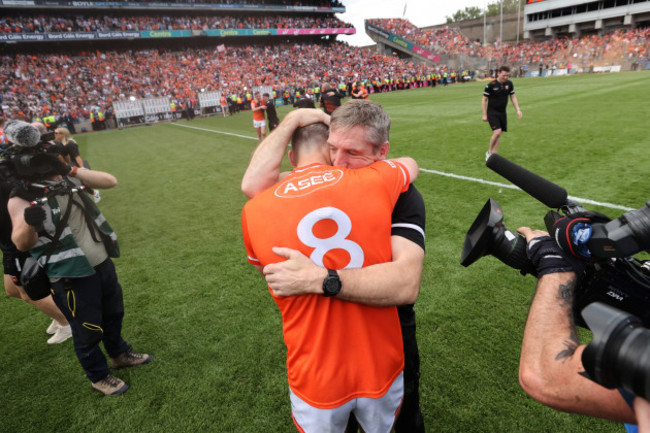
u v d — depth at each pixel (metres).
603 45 37.62
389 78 33.22
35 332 2.90
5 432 2.02
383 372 1.08
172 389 2.21
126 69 30.05
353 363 1.03
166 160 9.53
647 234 0.61
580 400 0.62
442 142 8.27
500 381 2.02
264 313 2.86
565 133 7.80
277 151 1.25
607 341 0.42
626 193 4.29
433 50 46.25
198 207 5.55
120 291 2.34
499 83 5.84
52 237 1.90
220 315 2.88
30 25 27.95
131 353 2.45
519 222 3.90
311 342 1.03
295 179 1.09
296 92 29.61
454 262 3.25
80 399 2.20
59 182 1.94
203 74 32.53
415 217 1.11
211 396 2.13
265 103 11.40
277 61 37.50
